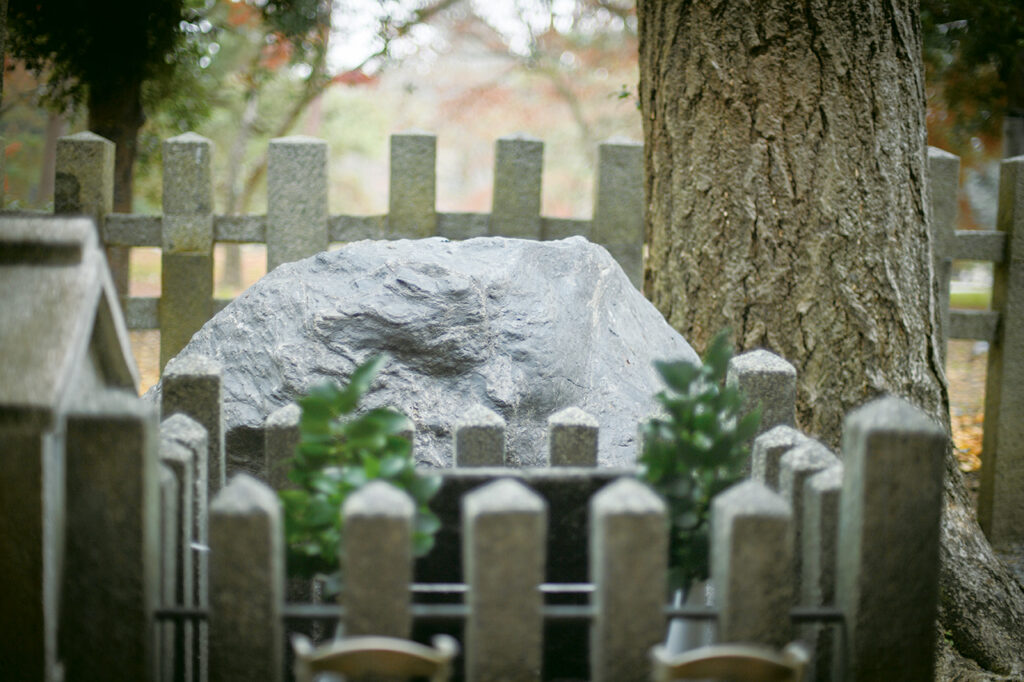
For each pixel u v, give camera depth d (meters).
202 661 2.55
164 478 2.16
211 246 5.68
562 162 21.00
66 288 1.96
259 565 1.92
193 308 5.68
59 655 1.97
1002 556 5.74
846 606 2.09
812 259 4.50
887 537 2.03
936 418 4.59
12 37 7.29
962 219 14.12
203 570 2.50
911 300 4.52
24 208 6.83
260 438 3.41
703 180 4.68
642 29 5.07
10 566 1.89
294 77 14.92
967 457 7.53
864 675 2.05
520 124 19.67
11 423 1.78
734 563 1.95
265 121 16.47
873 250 4.48
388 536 1.88
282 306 3.57
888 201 4.49
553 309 3.60
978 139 11.33
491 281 3.54
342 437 2.84
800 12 4.46
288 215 5.70
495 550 1.90
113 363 2.32
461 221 5.85
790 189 4.53
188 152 5.59
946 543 4.58
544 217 5.88
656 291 4.99
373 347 3.43
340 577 2.23
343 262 3.65
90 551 1.93
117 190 7.62
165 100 8.26
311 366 3.39
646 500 1.93
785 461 2.42
